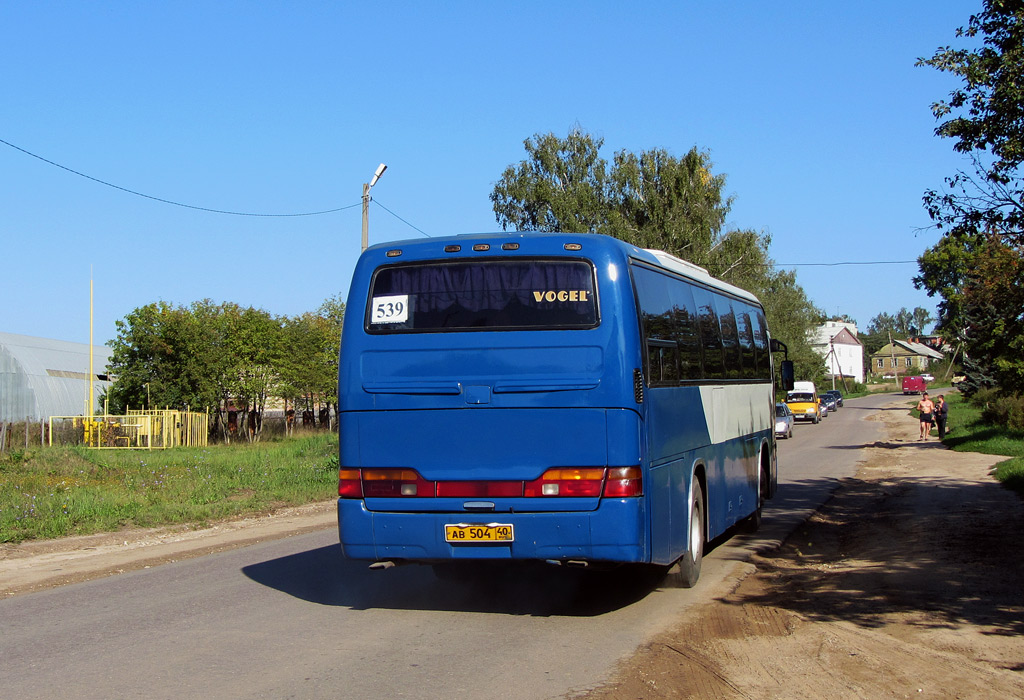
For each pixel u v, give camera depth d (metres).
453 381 7.92
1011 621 7.43
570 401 7.73
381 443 8.05
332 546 12.69
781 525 14.88
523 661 6.54
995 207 11.77
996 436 31.27
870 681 5.92
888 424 52.56
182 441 40.94
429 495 7.91
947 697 5.58
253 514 16.80
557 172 54.97
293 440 45.50
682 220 52.44
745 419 13.05
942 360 134.62
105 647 7.02
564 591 9.30
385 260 8.21
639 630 7.52
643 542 7.75
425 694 5.75
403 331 8.08
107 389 45.50
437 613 8.26
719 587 9.55
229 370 43.62
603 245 7.92
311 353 48.31
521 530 7.71
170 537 13.93
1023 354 17.72
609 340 7.75
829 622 7.62
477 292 8.00
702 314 10.72
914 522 13.80
